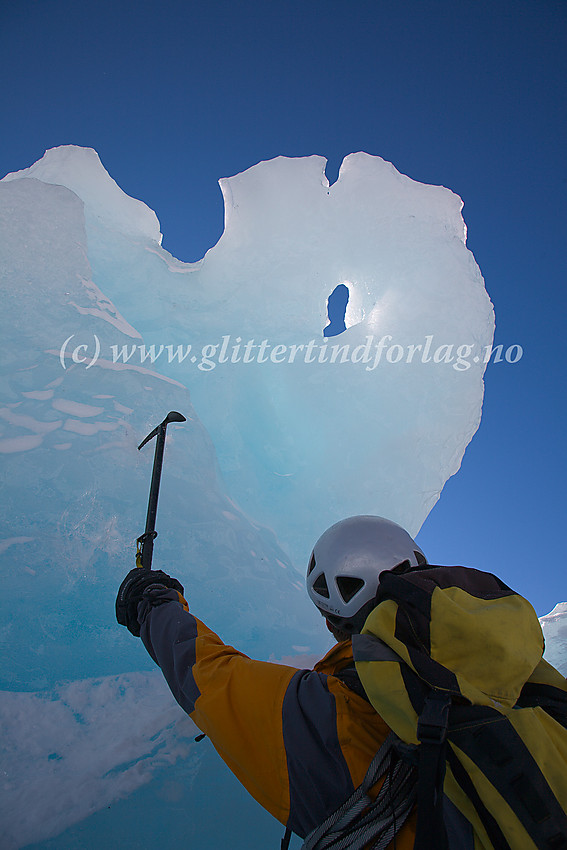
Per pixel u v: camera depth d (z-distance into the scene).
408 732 0.74
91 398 3.38
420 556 1.07
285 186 5.14
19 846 1.72
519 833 0.66
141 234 5.43
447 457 4.74
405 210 5.07
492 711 0.71
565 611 4.57
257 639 3.21
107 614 2.80
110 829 1.82
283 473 4.73
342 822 0.79
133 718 2.28
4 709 2.19
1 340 3.43
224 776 2.04
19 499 2.92
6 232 3.71
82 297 3.80
